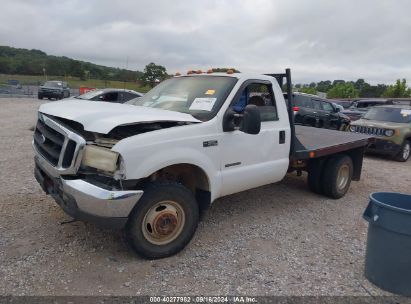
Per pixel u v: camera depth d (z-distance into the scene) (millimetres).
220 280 3531
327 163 6215
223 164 4352
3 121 14922
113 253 3904
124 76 23922
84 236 4234
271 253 4148
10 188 5809
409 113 11586
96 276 3467
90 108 3973
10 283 3271
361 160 6840
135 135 3580
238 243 4344
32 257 3725
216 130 4207
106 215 3418
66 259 3729
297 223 5102
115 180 3479
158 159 3627
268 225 4957
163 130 3760
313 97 15383
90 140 3631
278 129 5102
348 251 4309
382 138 10883
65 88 33469
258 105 4930
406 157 11180
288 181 7340
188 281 3484
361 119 12242
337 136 7020
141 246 3697
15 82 51406
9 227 4375
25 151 8773
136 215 3605
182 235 3959
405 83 43812
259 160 4832
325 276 3711
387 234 3420
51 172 3814
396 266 3402
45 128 4172
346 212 5719
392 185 7785
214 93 4516
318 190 6391
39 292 3174
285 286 3490
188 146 3910
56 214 4812
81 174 3598
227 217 5168
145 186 3713
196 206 4031
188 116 4102
